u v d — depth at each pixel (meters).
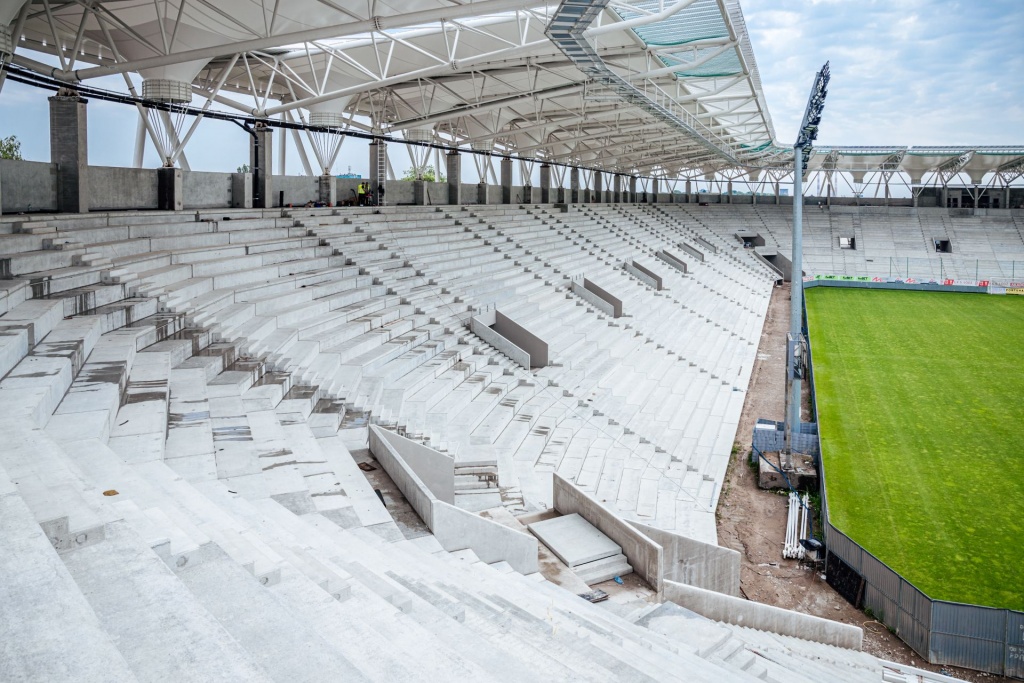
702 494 17.45
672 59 28.73
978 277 65.62
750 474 19.47
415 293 22.75
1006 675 10.93
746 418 24.70
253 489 7.76
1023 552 14.50
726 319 40.94
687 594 10.50
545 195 53.28
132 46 22.98
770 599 13.40
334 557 5.74
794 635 11.44
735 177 88.75
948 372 30.45
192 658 2.83
